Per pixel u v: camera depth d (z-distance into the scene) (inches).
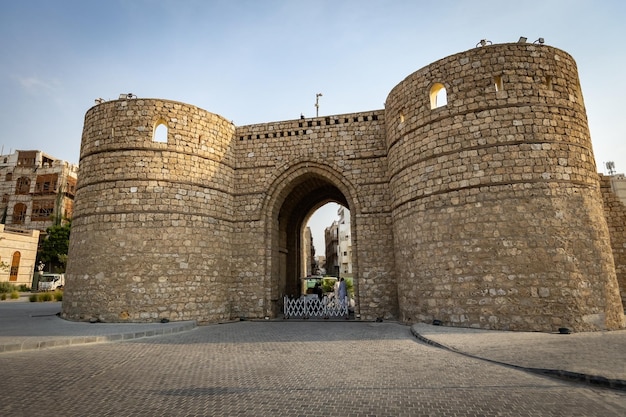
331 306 925.2
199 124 861.2
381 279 820.0
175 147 816.9
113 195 781.3
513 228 592.7
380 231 842.8
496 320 578.6
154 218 776.3
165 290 754.2
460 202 636.1
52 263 2437.3
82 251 780.0
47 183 2731.3
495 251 597.0
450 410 251.1
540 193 593.0
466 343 470.0
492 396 277.4
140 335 586.9
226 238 881.5
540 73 642.8
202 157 853.2
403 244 732.0
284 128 940.6
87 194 802.2
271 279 893.2
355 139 900.0
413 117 725.9
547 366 343.0
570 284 561.6
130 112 813.2
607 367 330.0
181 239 788.6
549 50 657.6
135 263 752.3
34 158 2871.6
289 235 1170.6
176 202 797.2
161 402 271.6
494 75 646.5
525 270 575.8
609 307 575.5
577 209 594.9
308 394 287.7
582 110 662.5
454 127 661.3
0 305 1149.1
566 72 658.2
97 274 749.3
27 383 321.1
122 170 789.2
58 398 281.0
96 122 829.2
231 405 264.5
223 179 895.1
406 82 751.7
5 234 2049.7
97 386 312.3
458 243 628.1
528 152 609.6
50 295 1389.0
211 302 813.9
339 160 898.1
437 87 713.0
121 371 364.2
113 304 733.3
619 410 248.5
